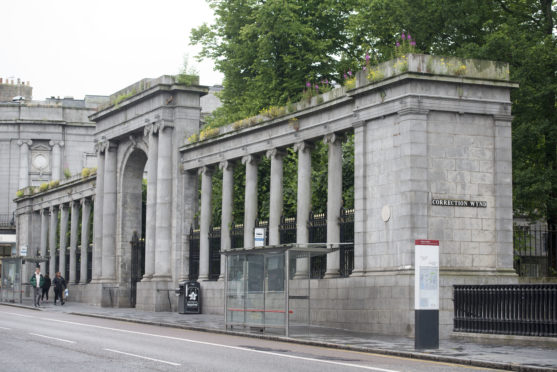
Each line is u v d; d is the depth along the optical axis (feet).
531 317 73.87
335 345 74.08
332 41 156.87
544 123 105.70
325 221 109.91
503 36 109.40
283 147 121.39
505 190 94.48
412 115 91.61
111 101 168.76
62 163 304.30
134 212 170.30
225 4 172.04
